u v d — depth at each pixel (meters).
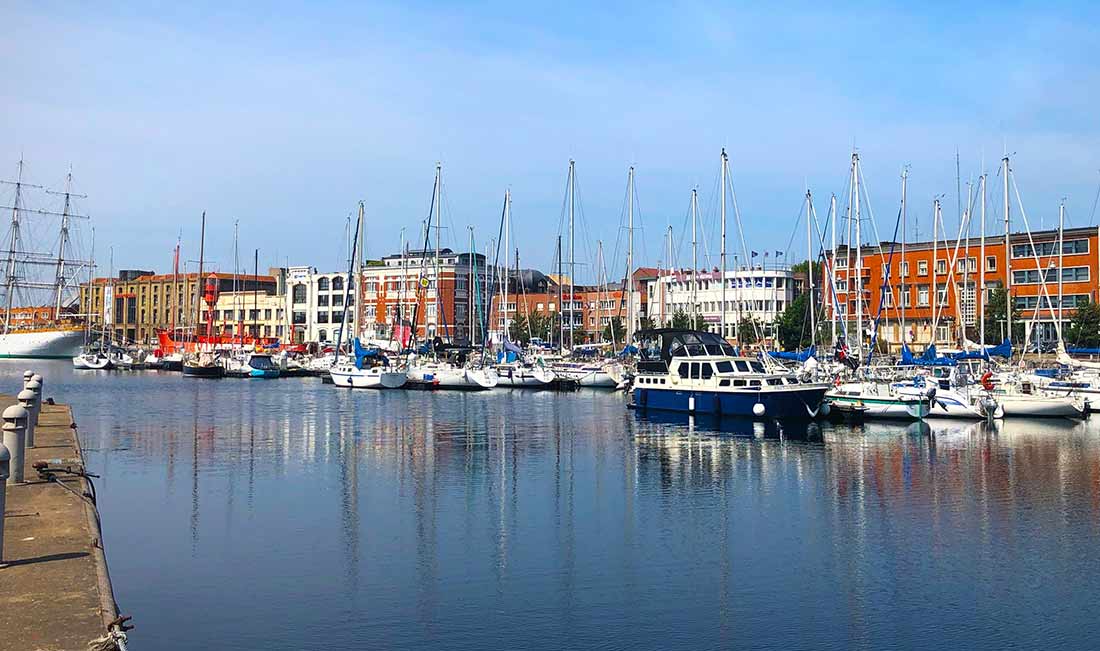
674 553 24.91
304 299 188.75
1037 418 58.50
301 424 57.47
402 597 21.05
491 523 28.33
